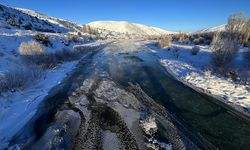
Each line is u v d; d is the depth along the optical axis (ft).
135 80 49.52
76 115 31.37
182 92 41.29
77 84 46.65
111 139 25.00
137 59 77.46
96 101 36.52
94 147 23.59
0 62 53.62
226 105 35.06
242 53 70.03
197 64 66.95
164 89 43.14
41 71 53.52
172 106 34.91
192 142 24.94
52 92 41.75
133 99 37.45
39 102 36.81
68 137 25.71
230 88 42.34
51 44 91.15
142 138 25.16
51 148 23.80
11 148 24.38
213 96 39.01
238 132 27.40
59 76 53.83
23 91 41.63
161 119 30.12
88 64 69.15
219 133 27.09
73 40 123.54
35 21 169.07
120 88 43.47
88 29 241.14
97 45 128.47
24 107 34.88
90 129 27.27
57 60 70.79
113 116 30.68
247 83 44.24
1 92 38.34
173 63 68.54
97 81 48.57
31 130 27.94
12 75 43.19
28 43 66.49
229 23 95.91
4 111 32.76
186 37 130.21
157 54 88.89
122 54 90.48
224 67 55.72
